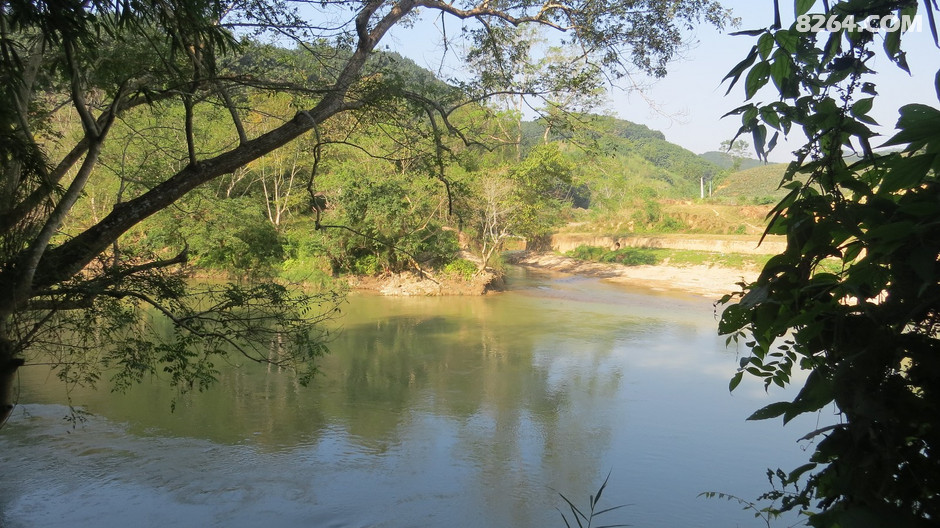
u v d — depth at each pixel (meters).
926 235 1.51
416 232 32.28
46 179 6.12
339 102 8.09
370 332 23.08
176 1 6.29
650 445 12.77
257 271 18.02
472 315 26.66
